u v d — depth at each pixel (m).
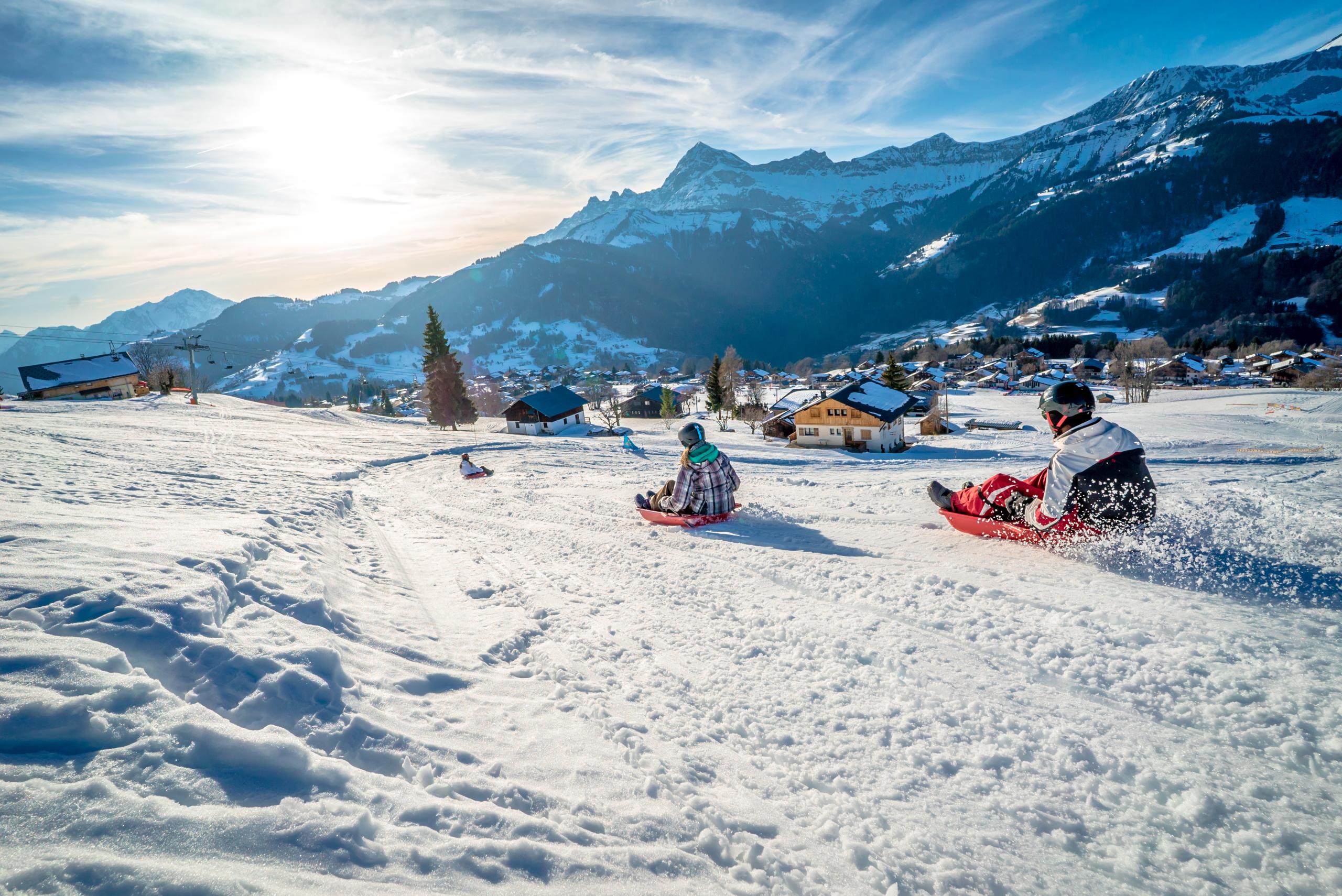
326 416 53.22
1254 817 1.76
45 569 2.72
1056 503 4.31
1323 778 1.87
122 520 4.30
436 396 61.62
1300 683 2.35
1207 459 15.60
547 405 57.34
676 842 1.80
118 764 1.57
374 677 2.66
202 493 7.47
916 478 9.62
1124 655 2.77
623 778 2.11
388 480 13.85
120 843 1.33
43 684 1.78
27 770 1.48
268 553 4.17
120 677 1.91
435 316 61.56
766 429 52.59
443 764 2.03
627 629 3.72
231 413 40.19
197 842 1.39
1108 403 68.25
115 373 60.22
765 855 1.77
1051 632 3.08
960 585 3.91
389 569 5.34
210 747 1.72
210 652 2.29
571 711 2.63
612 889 1.55
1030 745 2.22
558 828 1.77
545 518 7.84
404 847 1.55
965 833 1.83
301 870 1.39
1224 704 2.30
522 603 4.32
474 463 17.27
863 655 3.08
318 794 1.68
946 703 2.57
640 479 11.71
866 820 1.92
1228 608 3.13
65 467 8.58
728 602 4.12
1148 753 2.10
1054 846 1.77
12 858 1.20
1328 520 4.39
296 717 2.07
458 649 3.32
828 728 2.48
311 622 3.13
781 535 5.79
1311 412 38.56
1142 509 4.18
